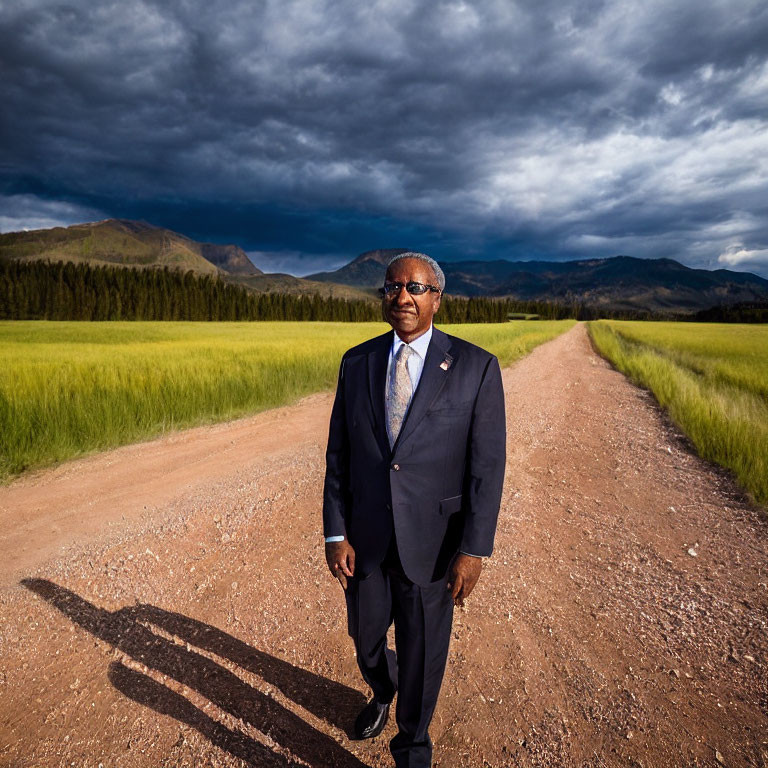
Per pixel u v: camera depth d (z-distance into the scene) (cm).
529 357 2191
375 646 183
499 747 206
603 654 265
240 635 279
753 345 2678
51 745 205
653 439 765
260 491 502
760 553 385
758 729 215
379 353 174
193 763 197
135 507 461
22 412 636
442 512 166
